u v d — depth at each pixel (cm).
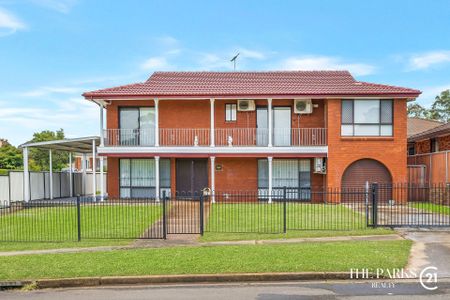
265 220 1545
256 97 2150
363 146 2150
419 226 1361
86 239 1280
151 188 2322
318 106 2289
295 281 852
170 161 2312
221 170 2306
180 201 2058
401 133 2144
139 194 2322
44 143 2172
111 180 2312
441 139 2383
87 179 3031
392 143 2142
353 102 2156
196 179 2333
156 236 1302
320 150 2159
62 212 1762
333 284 826
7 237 1334
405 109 2141
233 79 2508
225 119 2305
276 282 849
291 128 2273
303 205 1942
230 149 2170
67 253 1074
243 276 860
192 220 1573
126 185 2327
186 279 860
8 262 978
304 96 2133
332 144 2152
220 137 2292
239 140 2284
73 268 916
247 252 1027
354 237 1239
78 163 5194
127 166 2331
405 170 2138
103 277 858
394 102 2145
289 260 946
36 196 2328
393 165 2139
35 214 1723
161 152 2172
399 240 1179
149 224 1502
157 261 958
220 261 948
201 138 2286
